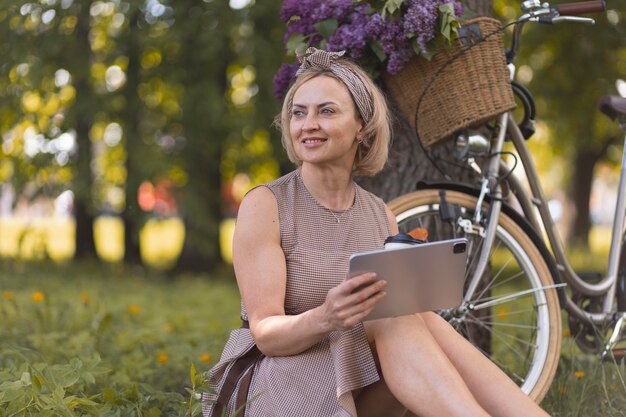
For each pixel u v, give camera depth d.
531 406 3.07
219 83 11.77
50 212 12.13
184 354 5.36
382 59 4.19
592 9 4.14
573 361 4.69
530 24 12.17
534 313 4.49
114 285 11.63
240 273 3.17
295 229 3.23
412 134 4.99
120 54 11.27
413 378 2.97
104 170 12.91
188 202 12.15
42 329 6.12
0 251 18.02
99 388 4.35
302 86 3.26
